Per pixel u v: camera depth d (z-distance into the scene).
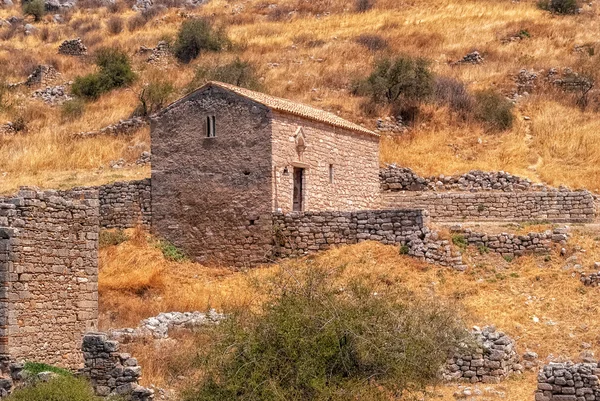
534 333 41.97
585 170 68.12
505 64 90.00
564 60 89.94
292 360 30.78
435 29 104.19
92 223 37.16
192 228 55.00
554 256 48.03
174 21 124.56
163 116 56.31
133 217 56.69
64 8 143.75
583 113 78.12
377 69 80.25
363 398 29.86
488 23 105.81
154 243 54.78
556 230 48.97
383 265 48.53
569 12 110.75
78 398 29.91
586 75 83.56
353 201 61.25
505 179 65.12
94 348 31.97
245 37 109.56
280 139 54.03
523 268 47.56
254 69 90.19
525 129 75.19
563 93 81.62
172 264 53.28
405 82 77.25
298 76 88.12
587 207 58.22
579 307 43.72
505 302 44.72
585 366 34.47
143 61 102.88
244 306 37.16
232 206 53.97
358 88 81.62
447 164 69.25
